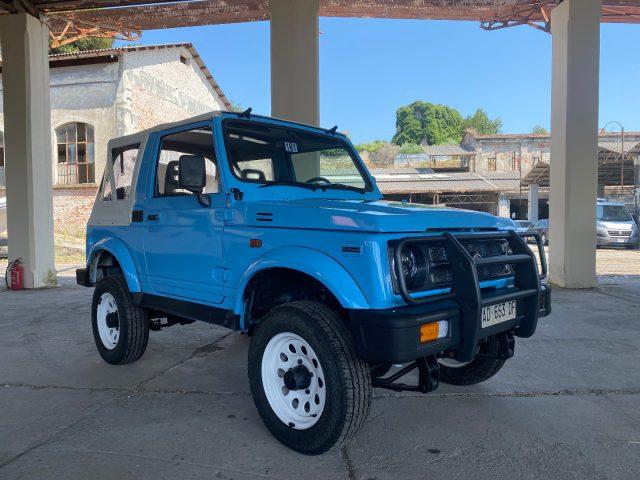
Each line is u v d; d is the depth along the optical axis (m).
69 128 19.47
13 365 4.87
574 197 9.31
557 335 5.93
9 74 9.88
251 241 3.36
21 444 3.16
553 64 9.73
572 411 3.71
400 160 42.50
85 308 7.88
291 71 8.66
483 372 4.04
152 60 20.33
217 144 3.69
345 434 2.84
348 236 2.87
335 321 2.92
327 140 4.45
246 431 3.35
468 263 2.89
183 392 4.11
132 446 3.13
